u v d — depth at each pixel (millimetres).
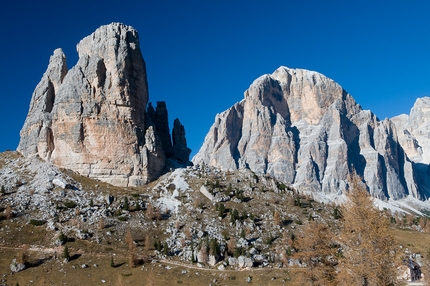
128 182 195250
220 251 135250
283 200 186125
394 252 48844
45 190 166750
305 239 70312
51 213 150000
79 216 151250
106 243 137750
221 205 166125
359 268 47750
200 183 192375
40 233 137875
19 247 129875
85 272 119125
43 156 198625
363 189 51844
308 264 68750
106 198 167500
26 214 147875
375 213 48969
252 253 135250
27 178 178375
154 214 160250
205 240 139125
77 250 130750
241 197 177625
